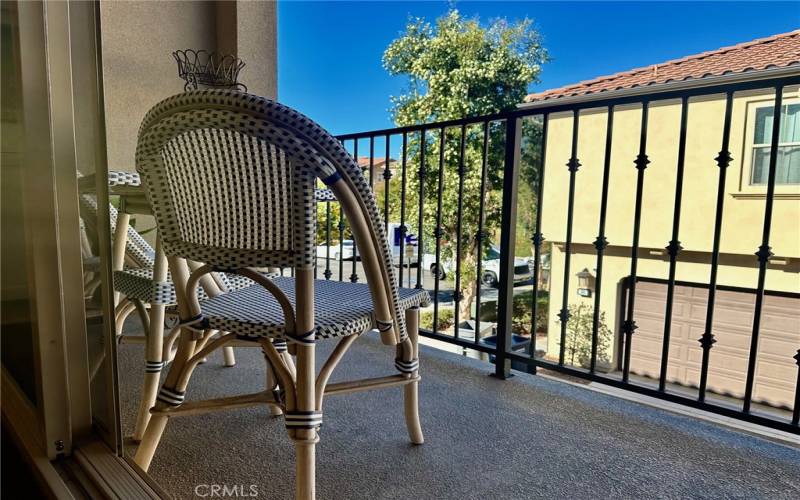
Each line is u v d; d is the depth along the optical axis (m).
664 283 5.84
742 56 5.77
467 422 1.44
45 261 0.93
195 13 3.21
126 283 1.34
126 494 0.85
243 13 3.18
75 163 0.94
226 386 1.66
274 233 0.83
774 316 5.21
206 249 0.89
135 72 2.99
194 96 0.75
